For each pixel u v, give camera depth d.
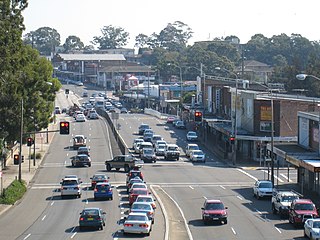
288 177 136.00
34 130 160.38
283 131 167.25
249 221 90.75
